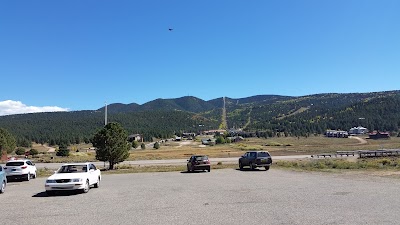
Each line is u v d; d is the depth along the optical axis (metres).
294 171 31.28
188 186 20.80
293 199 14.45
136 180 26.73
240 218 10.91
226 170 36.09
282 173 29.47
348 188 17.53
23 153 99.44
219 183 22.05
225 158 66.88
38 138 195.00
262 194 16.20
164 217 11.38
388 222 9.93
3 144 55.00
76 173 19.30
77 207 13.85
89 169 20.55
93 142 47.03
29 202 15.70
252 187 19.19
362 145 125.06
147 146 159.38
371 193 15.59
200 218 11.07
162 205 13.83
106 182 25.55
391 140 156.88
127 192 18.53
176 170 39.47
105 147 45.88
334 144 138.00
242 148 111.94
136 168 44.88
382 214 11.03
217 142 155.88
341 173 26.78
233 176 27.66
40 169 45.06
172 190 18.91
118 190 19.64
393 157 57.09
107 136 46.16
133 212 12.41
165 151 106.69
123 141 47.06
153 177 29.67
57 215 12.19
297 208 12.37
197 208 12.91
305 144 139.75
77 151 112.94
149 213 12.16
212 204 13.73
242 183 21.61
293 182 21.31
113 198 16.28
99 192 18.94
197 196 16.17
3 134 58.78
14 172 28.64
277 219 10.62
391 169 29.02
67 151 92.81
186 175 30.91
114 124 47.41
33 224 10.77
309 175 26.30
